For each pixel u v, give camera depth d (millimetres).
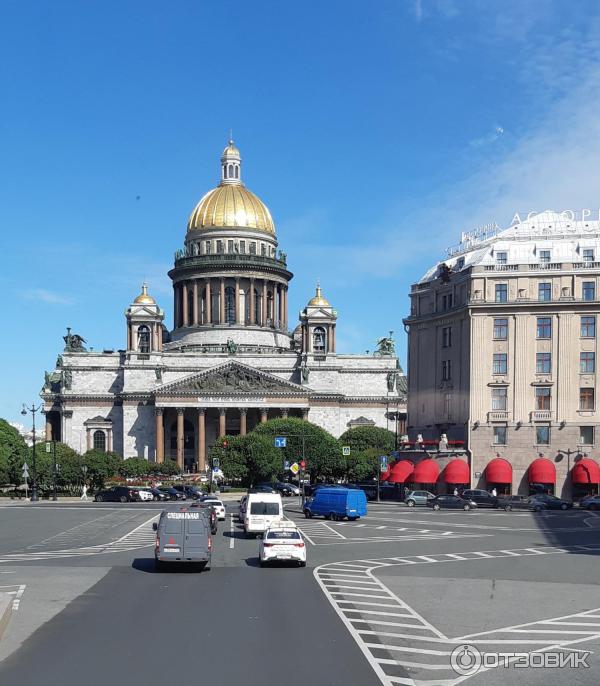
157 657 29422
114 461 186875
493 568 54688
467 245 144750
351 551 65062
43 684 26031
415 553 63500
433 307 135125
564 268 121375
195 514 53000
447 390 129875
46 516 103875
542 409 120562
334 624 35375
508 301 122375
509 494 120188
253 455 170250
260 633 33469
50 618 36719
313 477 186625
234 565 56531
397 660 29172
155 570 53375
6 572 52219
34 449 149750
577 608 39750
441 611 38750
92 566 55500
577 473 116625
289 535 55594
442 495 117250
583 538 74500
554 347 120750
